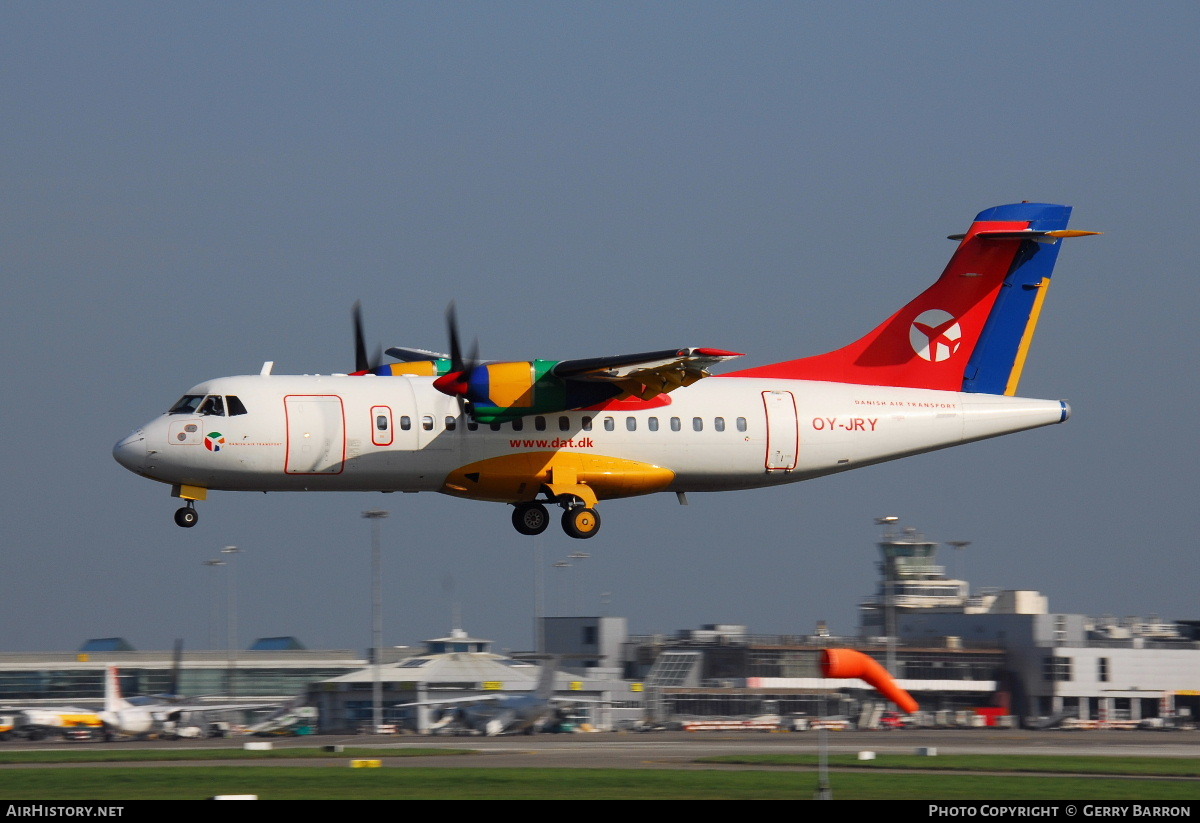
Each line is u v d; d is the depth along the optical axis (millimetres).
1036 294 118312
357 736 137875
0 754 97312
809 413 111438
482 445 104938
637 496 111000
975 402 115625
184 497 104312
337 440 102375
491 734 137875
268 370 109562
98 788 69750
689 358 99375
